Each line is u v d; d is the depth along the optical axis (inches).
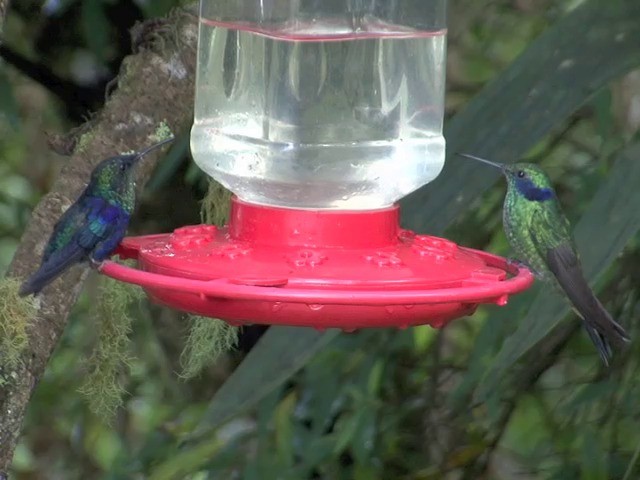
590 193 259.3
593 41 200.2
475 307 168.9
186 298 157.2
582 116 305.4
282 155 185.6
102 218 190.9
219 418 205.5
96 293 256.4
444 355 332.5
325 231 175.3
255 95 186.5
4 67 283.9
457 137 203.6
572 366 322.3
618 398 281.7
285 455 262.4
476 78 327.9
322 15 185.8
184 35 230.2
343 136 186.4
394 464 297.7
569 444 281.7
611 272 278.5
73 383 310.8
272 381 205.9
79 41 288.5
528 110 201.0
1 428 193.3
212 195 244.5
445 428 308.2
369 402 272.8
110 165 195.3
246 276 156.7
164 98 225.9
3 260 303.1
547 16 320.5
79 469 328.5
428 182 199.2
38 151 320.2
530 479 300.4
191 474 272.8
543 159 309.3
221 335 242.2
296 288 155.2
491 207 298.8
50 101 302.7
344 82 186.2
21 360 196.7
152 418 308.2
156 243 184.2
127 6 277.9
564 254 227.9
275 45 185.5
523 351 189.9
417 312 157.8
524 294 241.9
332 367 280.1
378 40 187.9
